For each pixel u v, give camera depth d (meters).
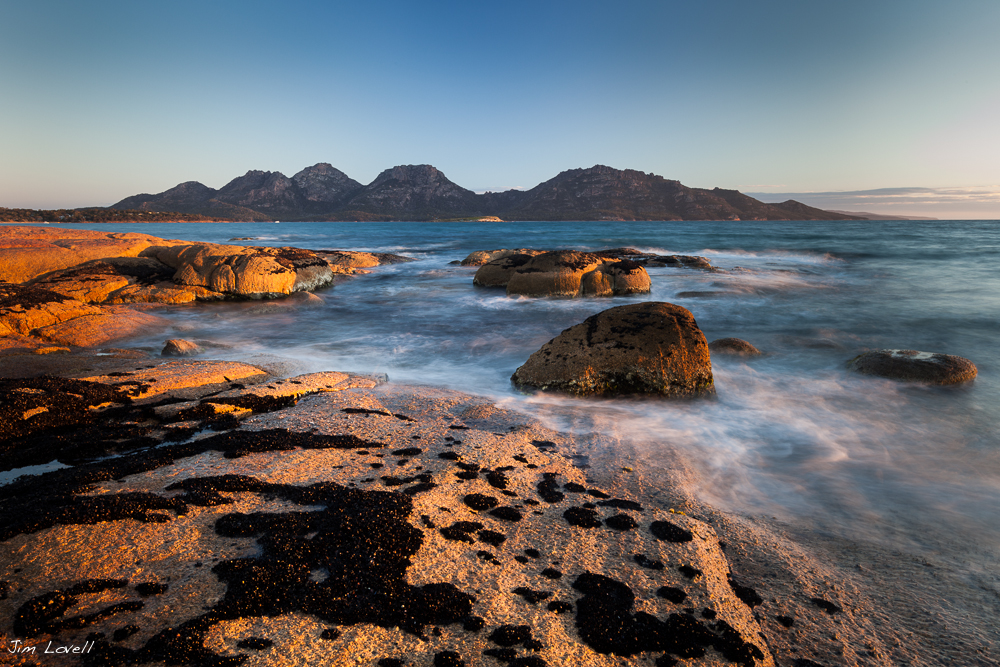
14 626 2.65
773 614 3.41
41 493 4.00
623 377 8.19
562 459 5.51
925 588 3.78
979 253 37.41
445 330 13.93
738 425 7.16
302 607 2.88
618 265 19.14
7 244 17.91
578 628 2.97
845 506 5.00
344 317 15.73
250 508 3.86
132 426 5.73
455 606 2.99
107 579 3.02
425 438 5.60
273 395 6.96
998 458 6.17
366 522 3.61
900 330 13.88
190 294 16.92
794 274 25.80
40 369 7.48
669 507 4.70
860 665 3.05
